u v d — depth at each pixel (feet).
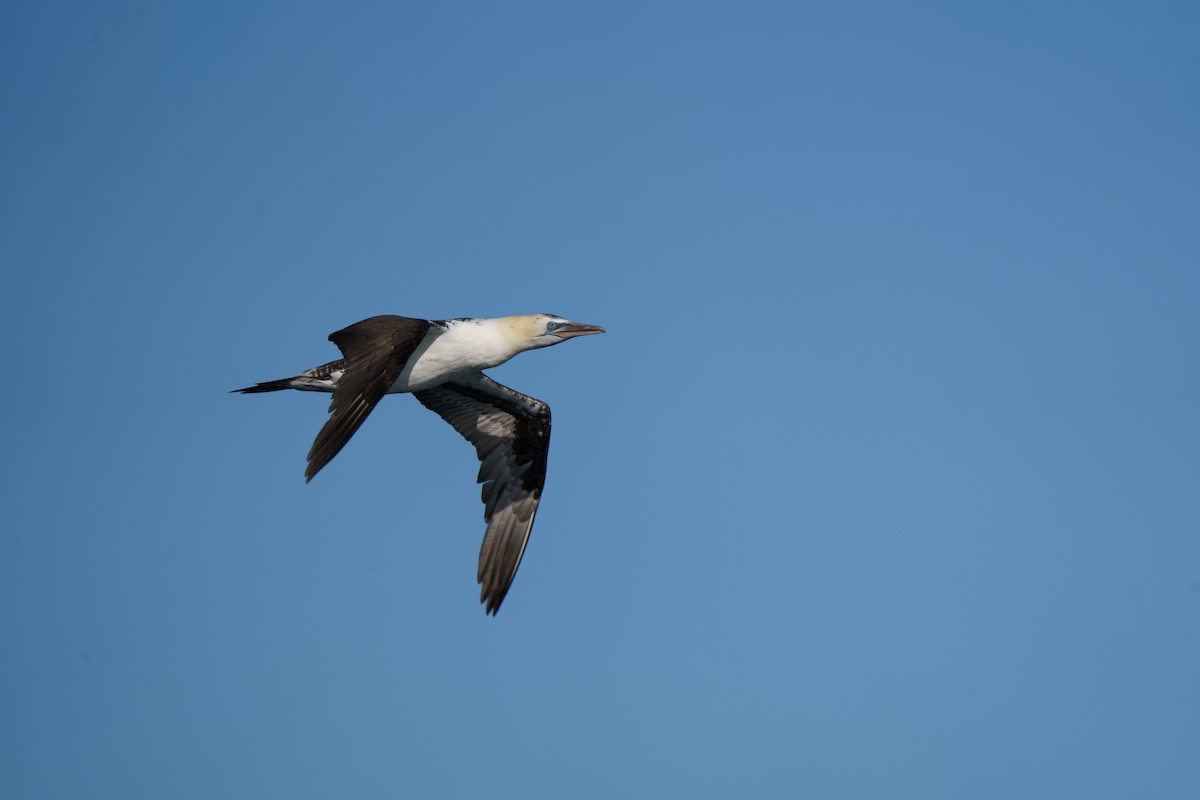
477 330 69.67
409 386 69.00
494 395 74.79
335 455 53.88
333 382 66.74
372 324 58.65
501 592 74.54
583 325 71.00
